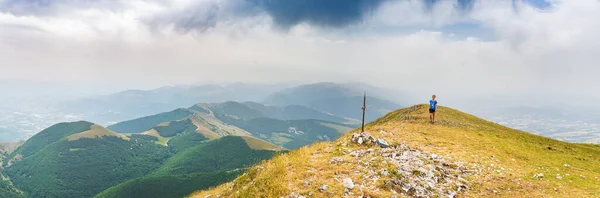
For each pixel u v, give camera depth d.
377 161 18.30
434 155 21.62
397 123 40.31
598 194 16.77
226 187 21.06
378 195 13.73
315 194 13.54
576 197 16.05
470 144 28.45
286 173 16.02
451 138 30.47
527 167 22.08
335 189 13.99
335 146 22.47
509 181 18.09
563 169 23.19
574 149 34.94
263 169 18.62
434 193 15.02
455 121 42.50
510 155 26.05
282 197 13.58
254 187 15.35
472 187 16.64
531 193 16.23
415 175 16.73
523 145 32.25
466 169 19.67
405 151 21.70
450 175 18.02
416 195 14.54
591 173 22.97
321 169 16.89
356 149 21.41
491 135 35.69
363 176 15.85
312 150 21.66
